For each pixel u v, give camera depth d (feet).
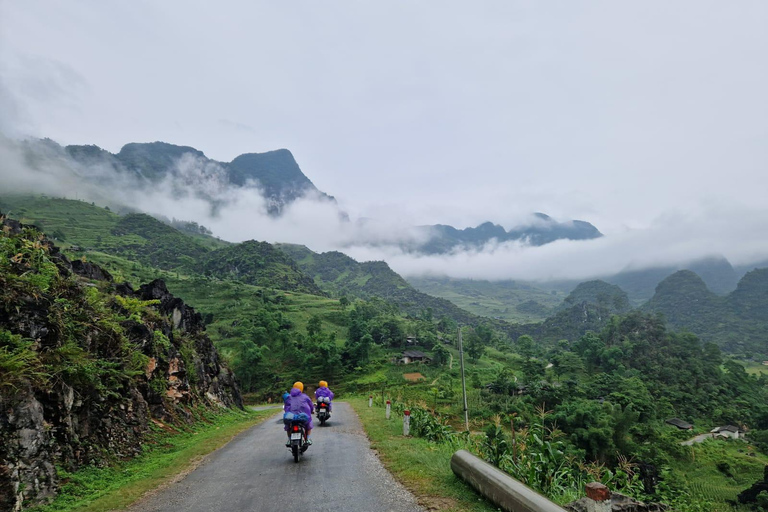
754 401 304.71
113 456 28.86
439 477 21.80
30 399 22.45
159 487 23.47
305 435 29.86
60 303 31.99
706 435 231.91
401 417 55.42
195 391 59.93
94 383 30.35
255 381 286.05
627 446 154.40
